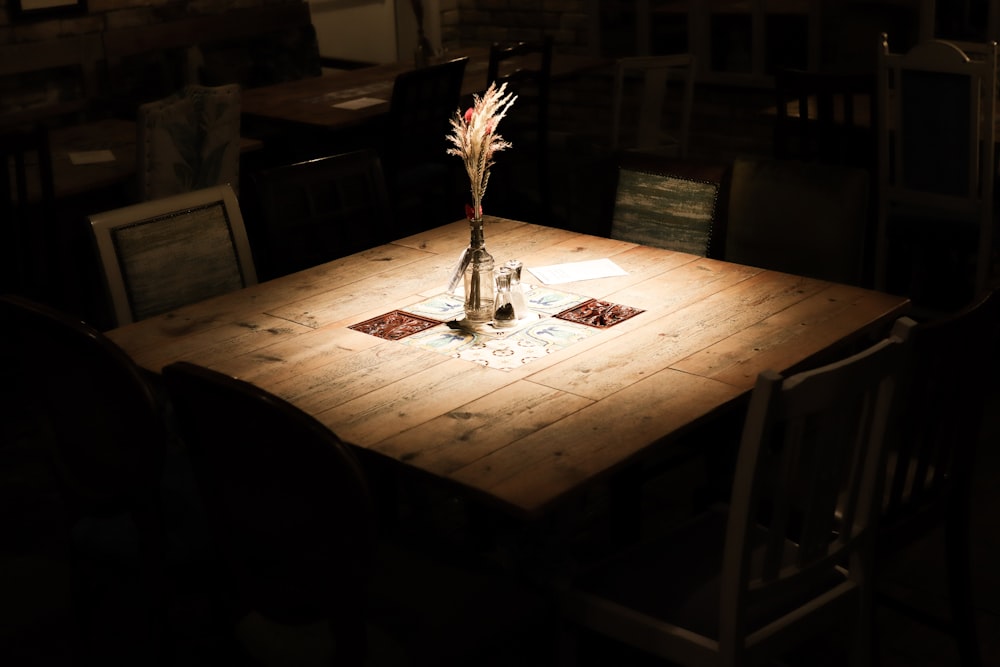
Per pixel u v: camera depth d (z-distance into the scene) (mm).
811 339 2416
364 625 1817
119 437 2121
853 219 3074
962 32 5398
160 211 2928
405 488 3342
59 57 5430
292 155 5188
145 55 5750
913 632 2721
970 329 2145
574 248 3096
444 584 2078
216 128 4125
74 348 2055
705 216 3279
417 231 5668
